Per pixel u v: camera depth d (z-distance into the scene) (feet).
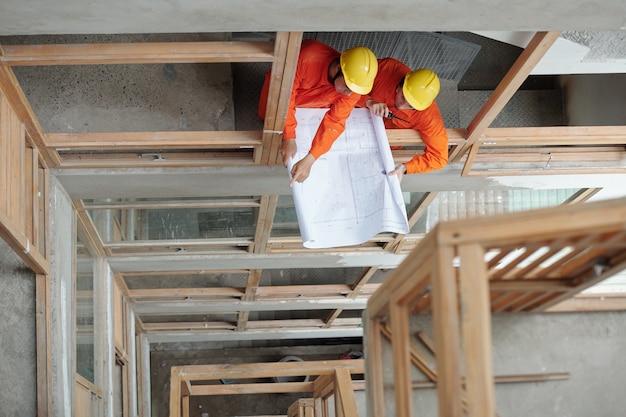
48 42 19.34
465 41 22.47
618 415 11.40
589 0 14.85
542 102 25.52
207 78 21.08
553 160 23.49
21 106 18.35
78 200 24.04
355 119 20.03
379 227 19.39
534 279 10.27
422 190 24.61
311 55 18.75
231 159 21.94
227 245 29.63
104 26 15.15
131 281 36.09
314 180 19.52
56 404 20.61
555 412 11.47
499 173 23.39
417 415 10.62
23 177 19.04
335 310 42.01
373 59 18.16
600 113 24.79
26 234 19.75
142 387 43.83
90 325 27.68
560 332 11.59
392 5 14.75
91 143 20.12
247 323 44.88
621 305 11.60
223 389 27.66
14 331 20.40
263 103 19.56
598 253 9.42
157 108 20.75
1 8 14.35
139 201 25.52
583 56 19.04
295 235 29.37
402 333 10.06
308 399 28.58
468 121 24.34
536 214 7.59
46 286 20.68
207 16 14.88
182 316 43.88
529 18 15.46
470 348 7.60
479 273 7.73
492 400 7.46
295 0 14.46
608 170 23.85
